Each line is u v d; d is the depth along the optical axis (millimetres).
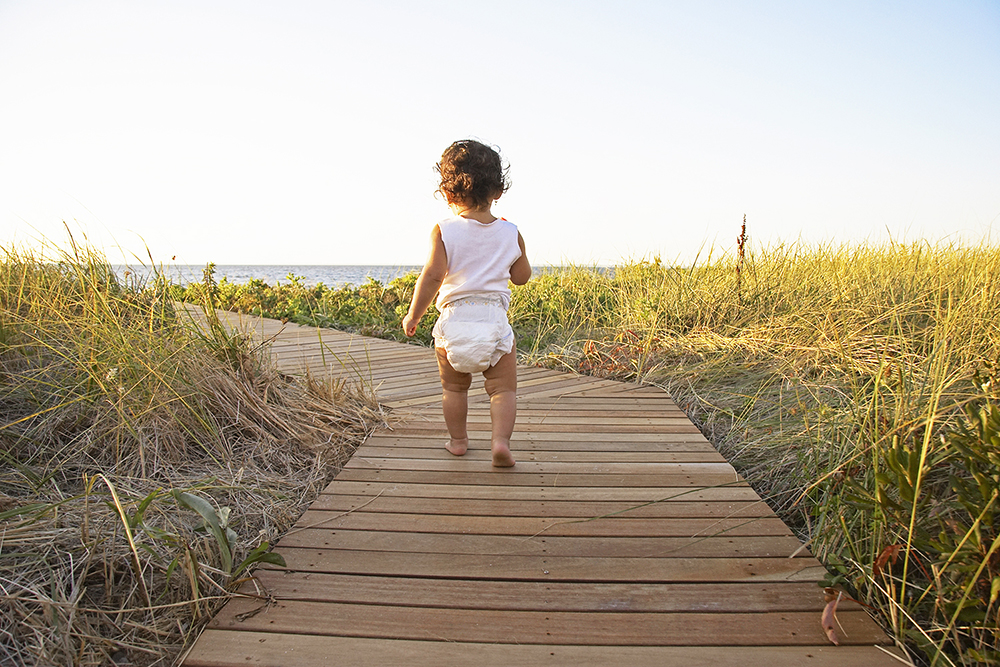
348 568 1868
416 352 5719
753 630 1586
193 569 1615
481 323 2553
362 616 1629
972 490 1602
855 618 1632
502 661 1461
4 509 1939
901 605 1559
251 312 7871
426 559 1927
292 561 1905
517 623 1608
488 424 3400
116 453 2422
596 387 4344
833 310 4535
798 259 6188
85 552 1733
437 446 3012
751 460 2908
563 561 1921
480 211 2662
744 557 1952
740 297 5340
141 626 1549
